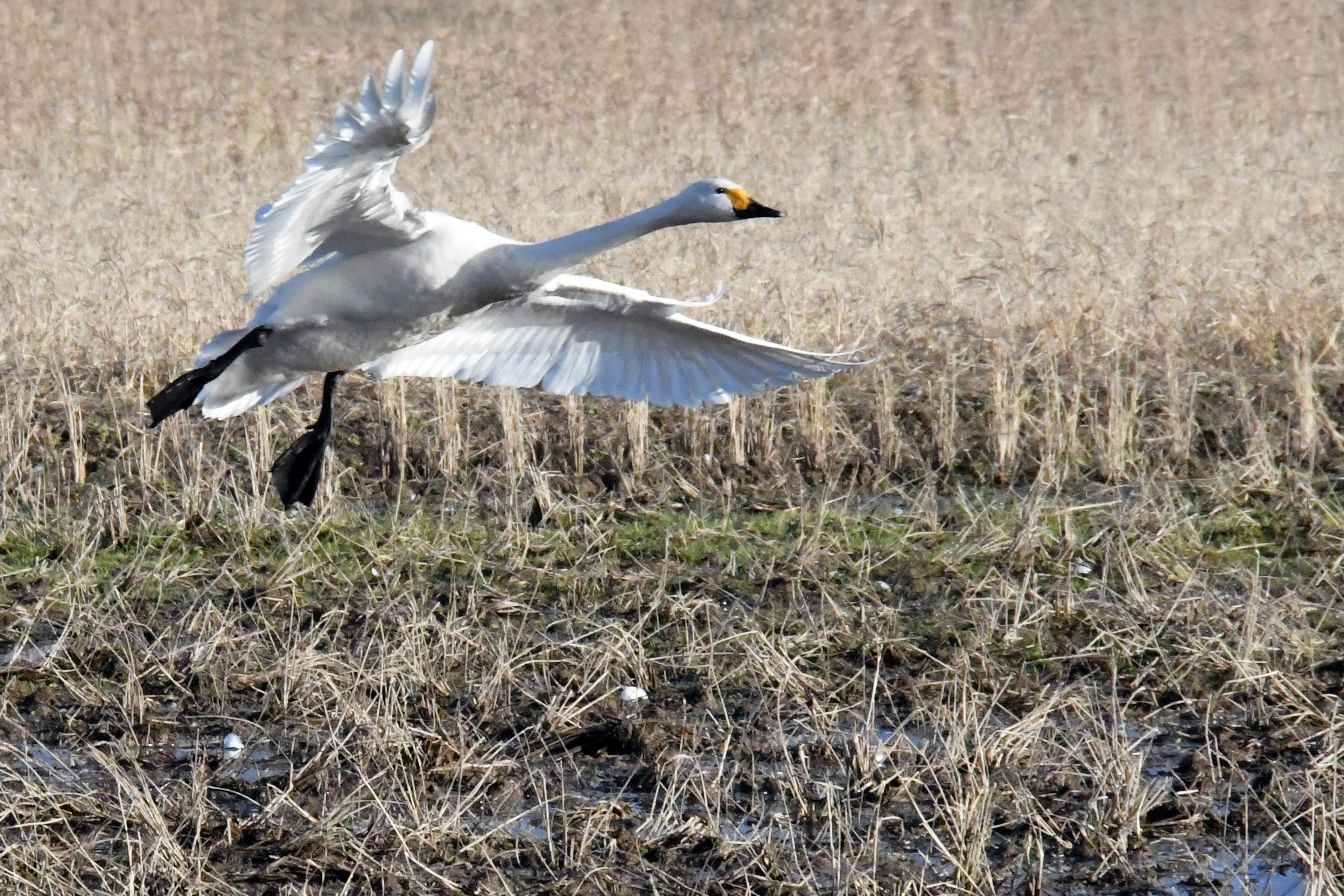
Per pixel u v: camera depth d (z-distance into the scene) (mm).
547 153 28609
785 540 13844
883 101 34375
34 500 13977
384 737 10352
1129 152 28141
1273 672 11250
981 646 11930
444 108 33531
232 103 33875
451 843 9469
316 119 32250
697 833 9570
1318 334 17609
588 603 12750
